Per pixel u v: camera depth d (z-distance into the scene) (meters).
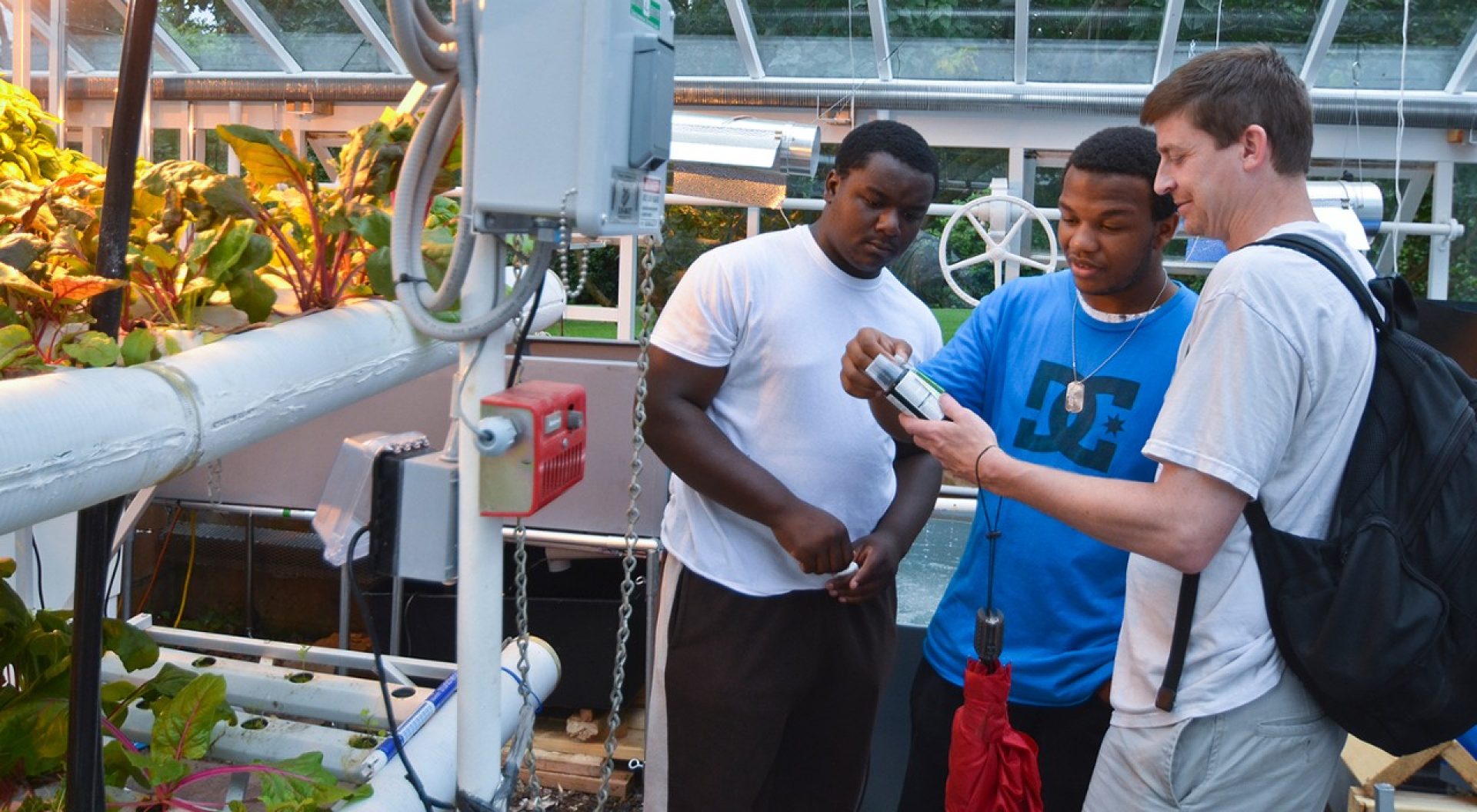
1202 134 1.54
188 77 5.92
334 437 2.93
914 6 5.06
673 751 2.11
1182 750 1.54
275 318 1.49
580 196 1.12
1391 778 2.33
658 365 2.03
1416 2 4.79
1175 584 1.58
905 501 2.19
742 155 3.65
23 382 1.04
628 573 1.50
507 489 1.20
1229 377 1.43
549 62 1.11
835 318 2.08
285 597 3.44
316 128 5.97
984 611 1.87
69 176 1.57
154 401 1.12
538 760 3.16
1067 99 5.26
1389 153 5.24
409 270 1.22
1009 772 1.82
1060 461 2.01
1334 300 1.45
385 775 1.50
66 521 2.40
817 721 2.18
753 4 5.15
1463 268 5.30
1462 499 1.42
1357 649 1.42
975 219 4.73
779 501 1.97
